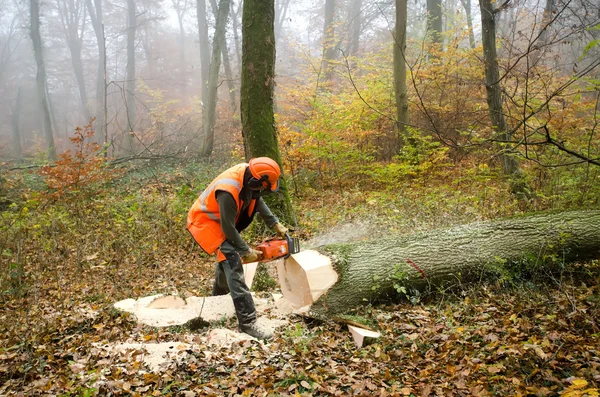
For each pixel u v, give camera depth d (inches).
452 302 159.6
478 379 109.3
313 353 130.5
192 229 154.4
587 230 165.5
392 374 117.5
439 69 454.9
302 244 241.1
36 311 172.4
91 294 194.1
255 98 255.1
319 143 390.0
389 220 255.3
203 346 137.9
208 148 641.6
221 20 652.1
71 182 360.5
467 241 167.5
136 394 111.4
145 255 241.0
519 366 110.9
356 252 163.9
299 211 323.3
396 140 445.1
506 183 288.7
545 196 251.0
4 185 411.8
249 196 148.8
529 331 129.2
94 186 385.1
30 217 300.2
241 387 114.1
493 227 171.9
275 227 161.9
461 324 141.2
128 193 402.3
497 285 160.2
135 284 205.3
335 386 112.7
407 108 418.3
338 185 402.9
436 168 375.6
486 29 295.4
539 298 150.9
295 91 496.4
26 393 114.3
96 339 145.2
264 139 256.2
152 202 329.7
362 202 330.6
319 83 522.9
